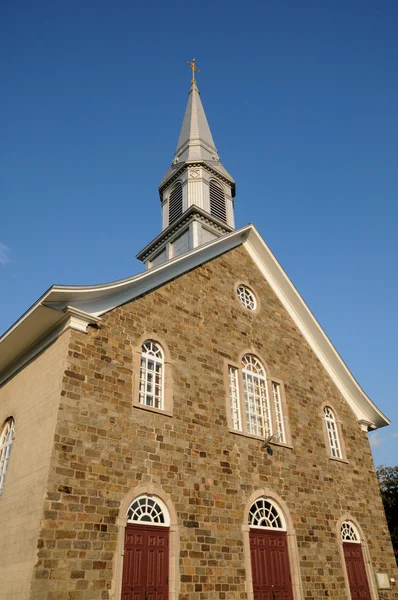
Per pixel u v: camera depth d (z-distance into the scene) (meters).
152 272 15.02
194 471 13.29
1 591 10.09
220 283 17.89
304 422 18.08
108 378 12.55
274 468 15.76
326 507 16.84
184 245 24.81
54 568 9.67
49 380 12.27
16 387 14.22
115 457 11.72
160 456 12.69
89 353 12.50
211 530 12.88
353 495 18.30
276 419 17.03
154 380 13.91
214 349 16.09
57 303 12.60
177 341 15.01
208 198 26.72
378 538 18.27
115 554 10.69
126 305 14.12
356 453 19.78
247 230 19.81
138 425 12.58
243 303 18.59
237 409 15.89
